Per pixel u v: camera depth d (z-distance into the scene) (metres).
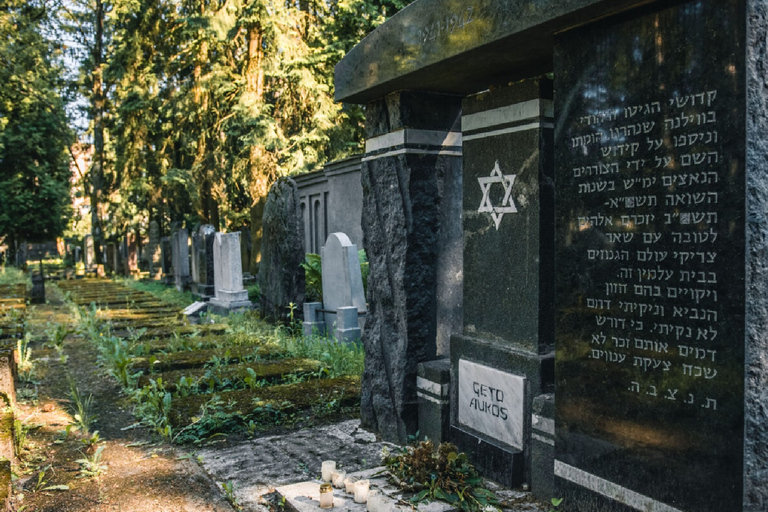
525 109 3.94
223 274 13.34
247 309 12.59
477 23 3.69
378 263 5.18
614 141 3.13
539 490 3.84
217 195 23.12
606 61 3.15
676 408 2.86
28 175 33.28
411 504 3.61
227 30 19.42
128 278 24.73
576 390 3.38
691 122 2.78
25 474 4.49
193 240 16.52
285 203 10.57
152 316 13.06
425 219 4.95
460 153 5.13
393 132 4.95
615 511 3.16
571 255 3.40
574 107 3.35
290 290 10.52
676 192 2.85
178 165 28.69
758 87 2.57
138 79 24.83
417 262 4.95
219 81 20.67
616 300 3.15
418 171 4.91
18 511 3.82
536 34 3.45
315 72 19.52
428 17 4.11
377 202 5.18
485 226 4.34
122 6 23.44
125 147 26.72
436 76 4.42
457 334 4.73
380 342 5.18
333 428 5.48
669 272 2.89
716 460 2.70
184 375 7.27
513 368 4.07
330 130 20.09
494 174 4.23
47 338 10.62
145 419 5.77
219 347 8.91
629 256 3.08
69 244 37.84
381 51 4.62
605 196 3.20
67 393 6.95
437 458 3.95
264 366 7.52
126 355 8.26
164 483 4.27
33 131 32.09
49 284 22.28
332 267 9.77
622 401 3.12
